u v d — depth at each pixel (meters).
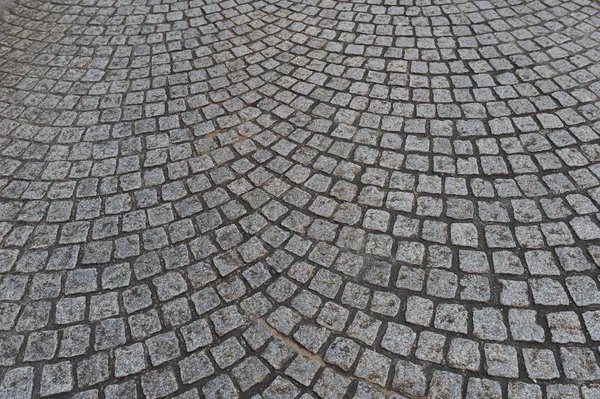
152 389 2.64
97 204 3.59
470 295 2.93
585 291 2.90
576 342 2.69
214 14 5.43
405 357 2.69
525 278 2.99
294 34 5.05
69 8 5.64
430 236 3.25
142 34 5.19
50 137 4.12
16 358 2.79
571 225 3.24
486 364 2.63
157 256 3.25
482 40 4.77
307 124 4.08
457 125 3.97
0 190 3.73
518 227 3.26
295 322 2.87
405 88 4.33
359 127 4.02
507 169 3.62
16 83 4.66
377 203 3.46
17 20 5.49
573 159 3.65
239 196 3.58
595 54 4.52
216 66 4.73
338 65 4.63
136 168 3.84
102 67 4.80
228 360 2.73
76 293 3.07
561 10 5.08
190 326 2.88
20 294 3.08
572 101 4.09
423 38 4.85
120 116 4.28
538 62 4.49
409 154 3.78
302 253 3.21
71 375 2.71
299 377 2.64
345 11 5.31
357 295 2.97
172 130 4.12
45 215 3.53
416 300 2.93
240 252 3.24
